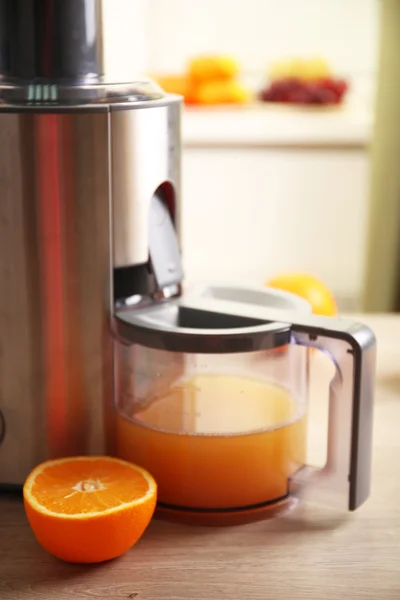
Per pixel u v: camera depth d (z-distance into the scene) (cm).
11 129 85
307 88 302
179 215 97
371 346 84
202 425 87
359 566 79
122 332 89
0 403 91
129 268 93
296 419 89
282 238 301
